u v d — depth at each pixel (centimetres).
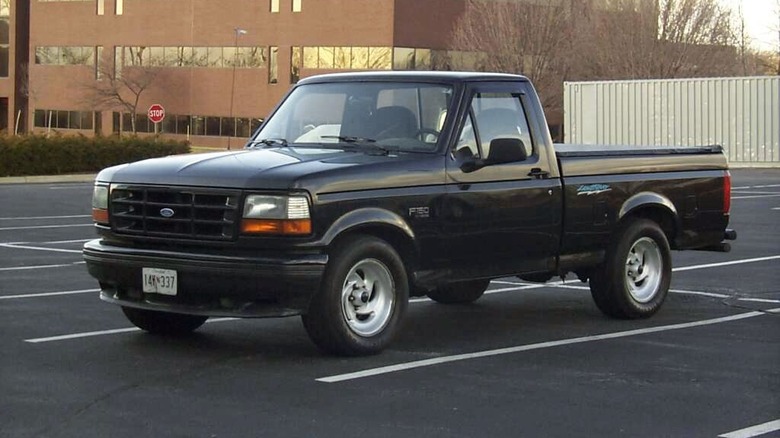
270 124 1000
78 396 744
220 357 873
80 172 3984
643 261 1085
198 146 7069
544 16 5625
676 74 5569
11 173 3797
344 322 855
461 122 932
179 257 838
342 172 847
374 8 6212
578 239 1016
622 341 961
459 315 1094
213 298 845
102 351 892
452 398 748
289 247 820
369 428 671
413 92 952
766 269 1444
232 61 6888
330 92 987
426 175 898
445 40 6278
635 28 5634
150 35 7219
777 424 691
